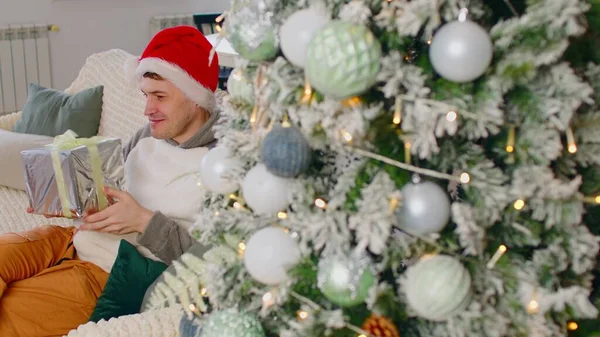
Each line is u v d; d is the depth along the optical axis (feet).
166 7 14.05
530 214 2.72
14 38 11.94
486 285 2.65
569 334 3.04
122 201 5.38
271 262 2.76
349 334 2.74
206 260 3.32
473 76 2.40
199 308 3.25
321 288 2.67
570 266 2.89
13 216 7.32
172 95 5.62
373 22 2.53
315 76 2.40
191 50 5.62
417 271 2.57
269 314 3.05
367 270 2.59
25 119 8.53
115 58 8.44
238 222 2.96
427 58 2.56
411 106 2.42
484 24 2.62
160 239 5.35
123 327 3.96
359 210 2.56
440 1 2.39
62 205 5.43
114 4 13.23
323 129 2.56
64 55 12.81
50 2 12.35
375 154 2.55
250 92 3.01
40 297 5.30
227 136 3.06
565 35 2.39
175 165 5.79
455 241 2.67
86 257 5.79
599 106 2.84
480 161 2.60
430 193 2.56
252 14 2.70
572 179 2.89
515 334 2.66
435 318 2.60
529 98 2.51
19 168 7.84
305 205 2.70
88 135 8.29
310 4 2.61
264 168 2.79
